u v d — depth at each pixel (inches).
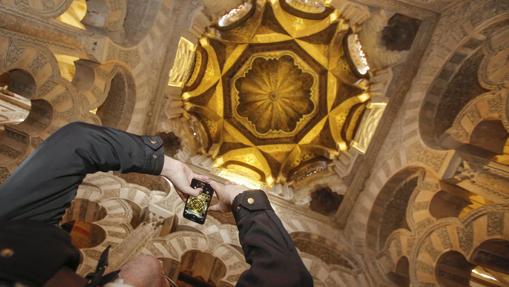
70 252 36.0
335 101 420.2
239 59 435.5
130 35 272.5
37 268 32.0
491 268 229.9
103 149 42.1
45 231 35.5
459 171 240.8
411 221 276.8
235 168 422.0
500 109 220.5
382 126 321.1
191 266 353.7
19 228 34.3
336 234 339.6
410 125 292.0
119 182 304.8
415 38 301.9
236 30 407.5
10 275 30.3
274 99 454.6
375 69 343.9
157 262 41.4
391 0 289.3
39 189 37.2
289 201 359.6
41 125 231.1
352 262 318.7
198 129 411.5
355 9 315.0
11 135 230.4
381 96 323.0
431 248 256.2
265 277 37.0
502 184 224.5
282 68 442.3
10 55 194.4
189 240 295.0
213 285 349.7
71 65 241.6
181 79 370.0
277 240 41.7
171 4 293.1
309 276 39.8
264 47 430.9
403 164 288.5
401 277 295.7
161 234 299.6
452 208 264.4
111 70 255.8
